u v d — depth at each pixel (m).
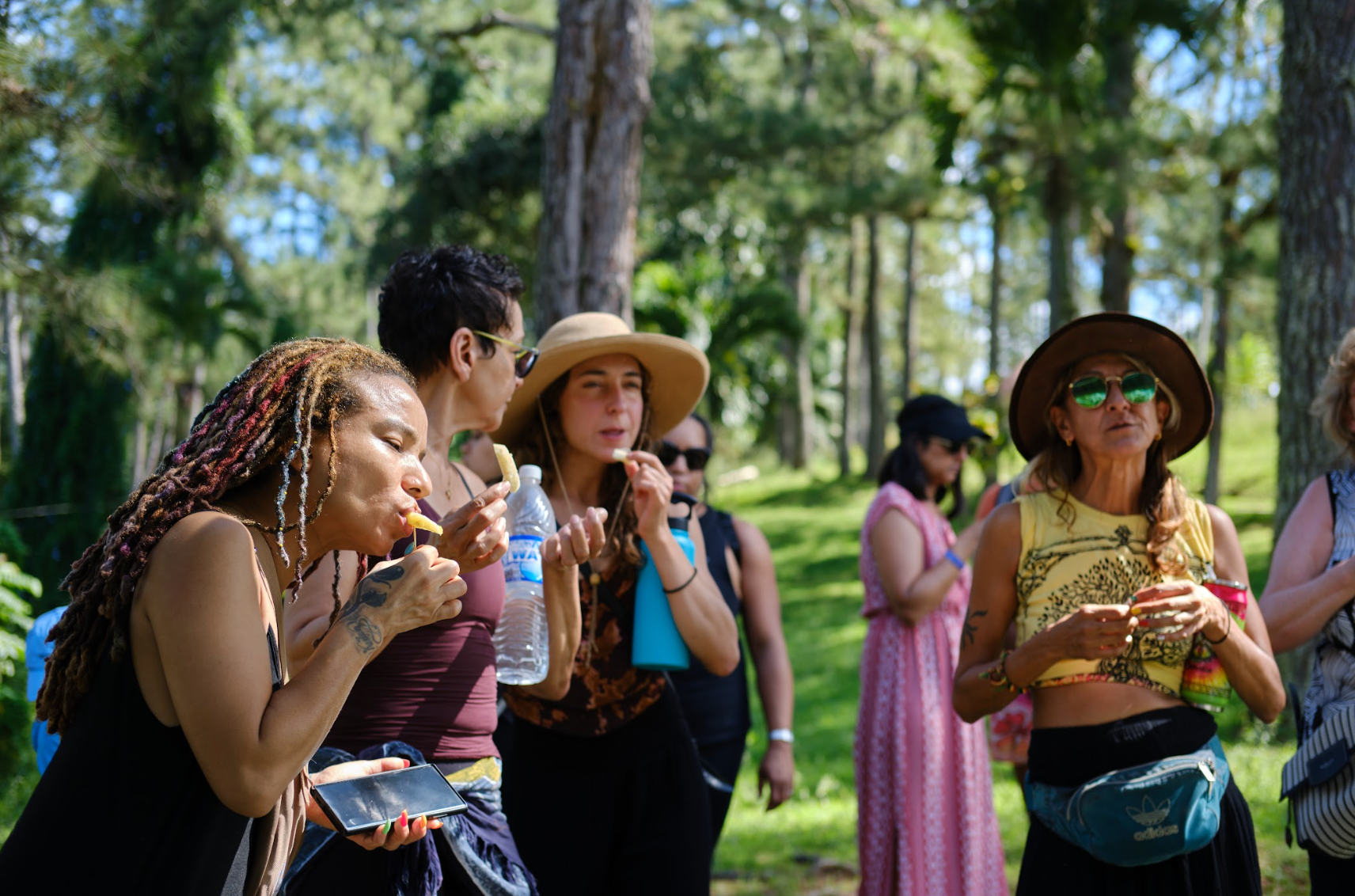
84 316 7.13
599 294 7.27
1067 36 9.91
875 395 26.69
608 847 3.00
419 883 2.16
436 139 19.33
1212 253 17.92
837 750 8.55
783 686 4.12
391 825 1.86
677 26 21.16
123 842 1.56
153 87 6.95
